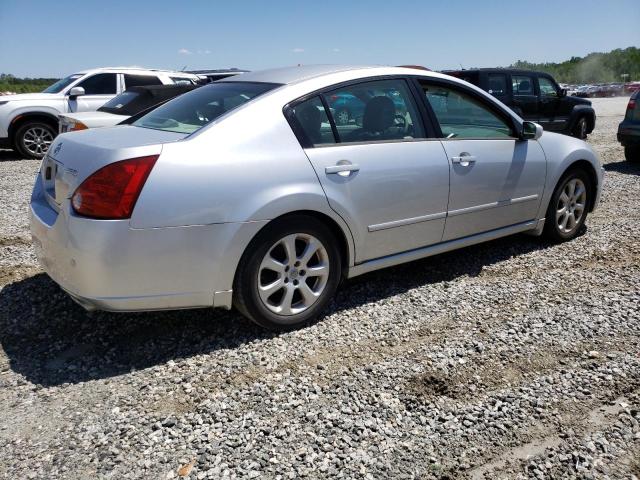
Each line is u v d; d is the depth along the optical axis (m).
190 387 3.09
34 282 4.50
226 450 2.59
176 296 3.31
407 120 4.27
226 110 3.67
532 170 5.05
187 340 3.62
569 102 14.27
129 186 3.09
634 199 7.51
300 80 3.90
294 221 3.59
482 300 4.24
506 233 5.04
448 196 4.41
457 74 12.88
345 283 4.56
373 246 4.06
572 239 5.72
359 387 3.09
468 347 3.53
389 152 4.04
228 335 3.68
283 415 2.85
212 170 3.29
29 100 11.24
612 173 9.59
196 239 3.26
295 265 3.68
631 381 3.14
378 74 4.19
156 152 3.19
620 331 3.72
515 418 2.83
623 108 27.30
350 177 3.81
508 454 2.58
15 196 7.55
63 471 2.46
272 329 3.67
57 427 2.76
